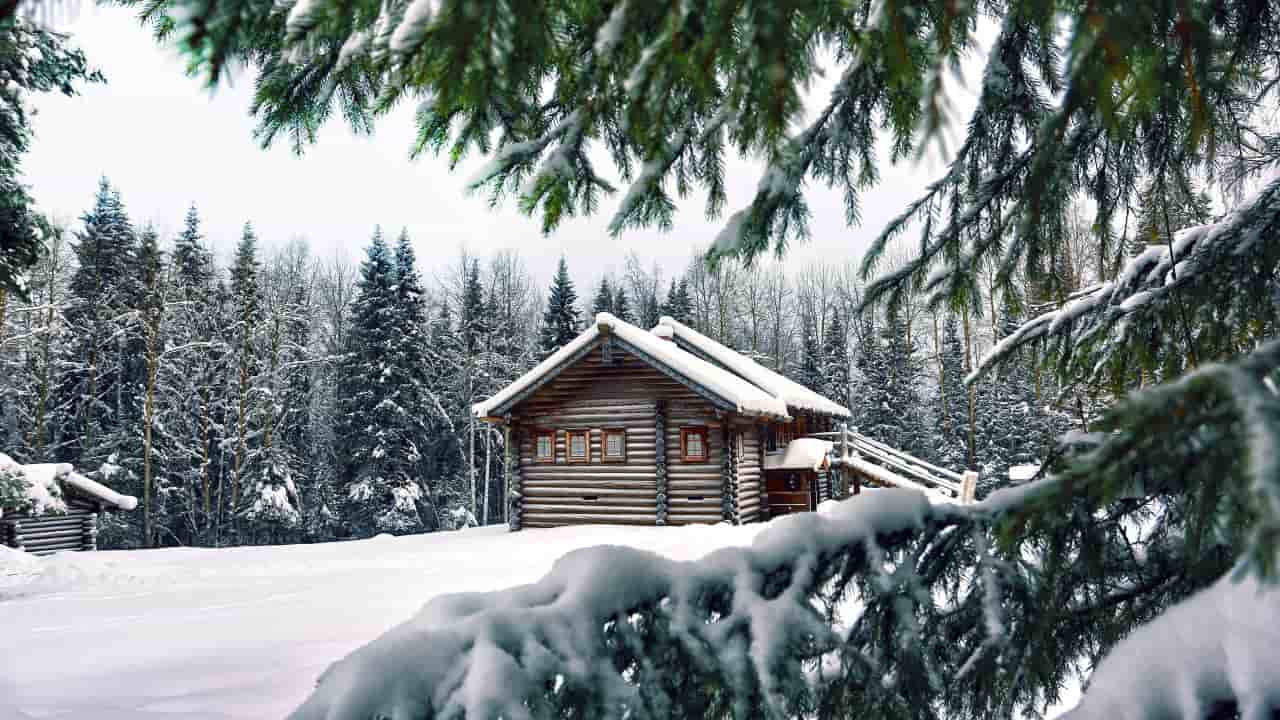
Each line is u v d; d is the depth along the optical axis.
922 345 38.81
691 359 17.66
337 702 1.06
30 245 9.48
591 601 1.28
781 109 1.05
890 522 1.45
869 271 2.82
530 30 1.07
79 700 4.22
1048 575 1.45
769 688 1.22
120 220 33.22
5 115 8.74
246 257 31.86
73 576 11.84
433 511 33.84
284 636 6.12
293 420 35.16
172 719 3.76
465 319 39.22
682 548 11.70
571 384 17.16
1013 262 2.66
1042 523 1.40
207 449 30.20
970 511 1.47
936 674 1.37
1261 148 2.48
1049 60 2.17
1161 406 0.76
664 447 16.34
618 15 1.10
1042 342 3.03
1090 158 2.42
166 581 11.33
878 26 1.37
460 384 37.88
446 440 37.06
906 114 1.55
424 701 1.10
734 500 16.03
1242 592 1.14
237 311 31.41
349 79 2.08
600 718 1.19
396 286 34.94
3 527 16.42
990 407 31.41
